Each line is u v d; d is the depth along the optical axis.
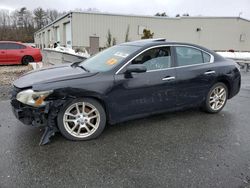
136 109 3.85
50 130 3.41
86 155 3.11
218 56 4.86
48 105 3.20
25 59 13.10
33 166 2.83
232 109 5.21
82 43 24.02
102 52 4.61
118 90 3.61
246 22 30.80
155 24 26.95
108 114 3.65
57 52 10.70
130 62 3.76
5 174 2.67
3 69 11.30
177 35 28.50
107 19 24.55
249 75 11.21
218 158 3.08
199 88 4.47
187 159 3.05
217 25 29.72
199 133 3.86
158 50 4.05
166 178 2.64
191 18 28.67
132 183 2.55
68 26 25.59
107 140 3.57
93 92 3.42
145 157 3.09
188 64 4.35
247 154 3.19
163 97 4.05
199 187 2.50
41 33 48.97
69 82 3.33
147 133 3.83
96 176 2.67
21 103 3.29
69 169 2.79
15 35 68.31
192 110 5.05
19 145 3.34
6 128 3.91
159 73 3.96
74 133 3.48
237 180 2.62
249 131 3.98
